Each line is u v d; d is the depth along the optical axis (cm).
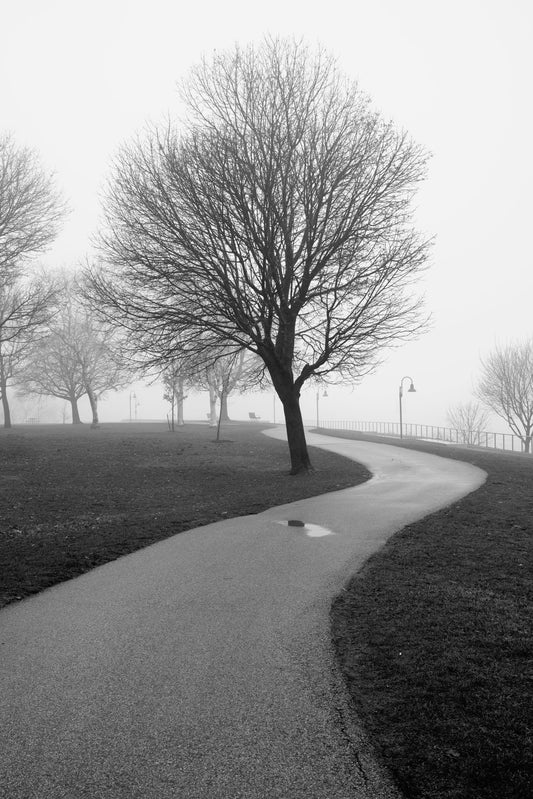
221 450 2914
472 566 828
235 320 1978
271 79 2078
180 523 1201
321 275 1998
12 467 2130
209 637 581
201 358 2339
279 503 1451
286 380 2061
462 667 495
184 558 909
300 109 2045
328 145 2025
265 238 1902
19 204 2603
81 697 455
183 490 1694
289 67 2095
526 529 1074
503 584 742
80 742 392
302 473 2042
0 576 806
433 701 437
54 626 617
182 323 1995
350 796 333
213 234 1970
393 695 450
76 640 577
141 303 2061
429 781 342
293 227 2005
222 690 465
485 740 382
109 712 431
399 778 346
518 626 590
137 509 1379
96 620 635
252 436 4022
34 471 2041
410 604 668
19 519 1238
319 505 1398
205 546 988
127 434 3953
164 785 345
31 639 580
